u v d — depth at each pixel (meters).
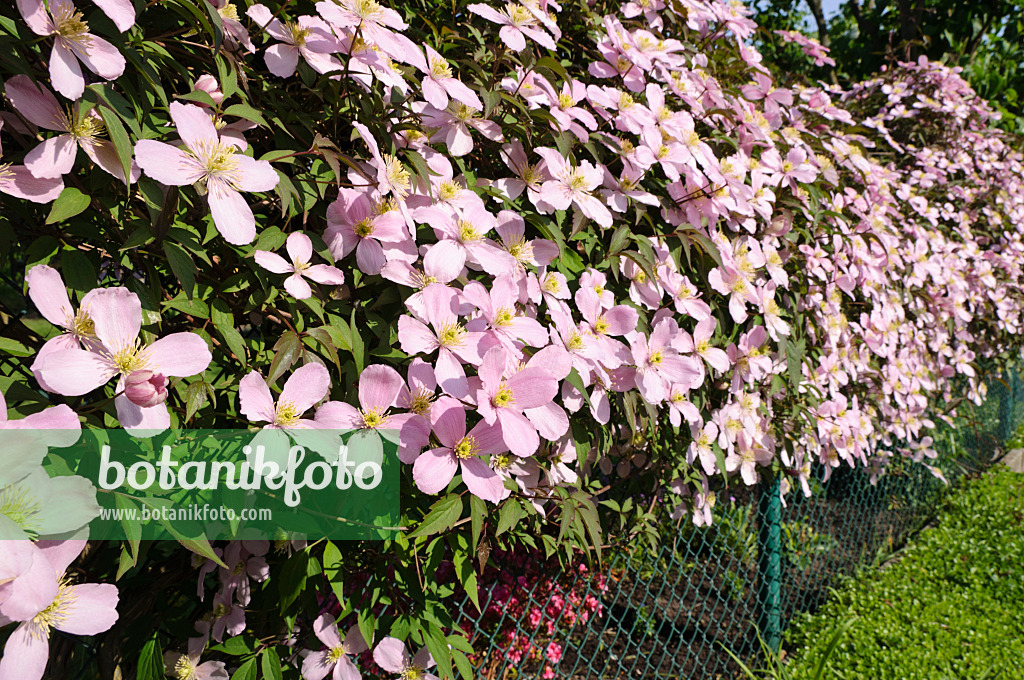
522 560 2.26
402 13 1.46
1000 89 6.12
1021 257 4.50
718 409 2.07
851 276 2.43
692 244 1.74
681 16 2.07
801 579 3.48
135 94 0.97
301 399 1.04
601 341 1.43
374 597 1.31
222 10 1.10
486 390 1.11
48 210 1.00
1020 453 5.82
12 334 1.05
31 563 0.73
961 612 3.28
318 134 1.17
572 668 2.71
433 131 1.37
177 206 0.98
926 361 3.71
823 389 2.54
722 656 2.90
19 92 0.86
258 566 1.33
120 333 0.88
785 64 5.85
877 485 4.12
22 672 0.78
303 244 1.09
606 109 1.72
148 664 1.12
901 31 5.86
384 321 1.21
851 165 2.69
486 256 1.27
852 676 2.78
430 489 1.06
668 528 2.79
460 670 1.36
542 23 1.53
